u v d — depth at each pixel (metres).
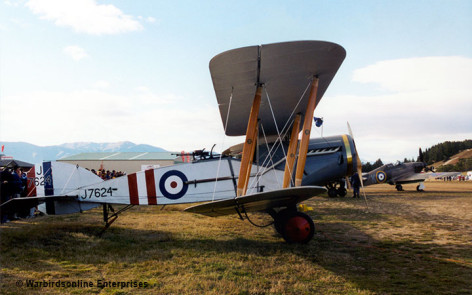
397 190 18.84
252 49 4.86
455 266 4.13
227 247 5.23
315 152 9.15
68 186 8.15
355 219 8.06
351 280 3.64
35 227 6.87
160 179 7.07
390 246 5.26
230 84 5.83
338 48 5.05
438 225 6.99
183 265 4.19
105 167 32.28
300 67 5.47
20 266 4.11
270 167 7.86
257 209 5.89
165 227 7.05
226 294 3.19
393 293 3.24
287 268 4.09
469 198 13.02
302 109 7.29
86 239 5.81
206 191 7.16
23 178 8.23
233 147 9.73
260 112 7.28
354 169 9.27
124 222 7.70
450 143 125.25
